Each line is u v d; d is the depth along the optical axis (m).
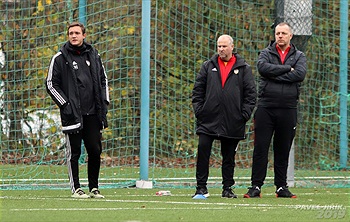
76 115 36.34
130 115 56.88
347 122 61.00
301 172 55.22
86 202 34.16
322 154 60.97
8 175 48.88
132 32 56.12
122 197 37.84
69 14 53.94
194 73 55.59
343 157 58.56
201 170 37.22
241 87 37.53
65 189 43.28
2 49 53.88
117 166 55.25
